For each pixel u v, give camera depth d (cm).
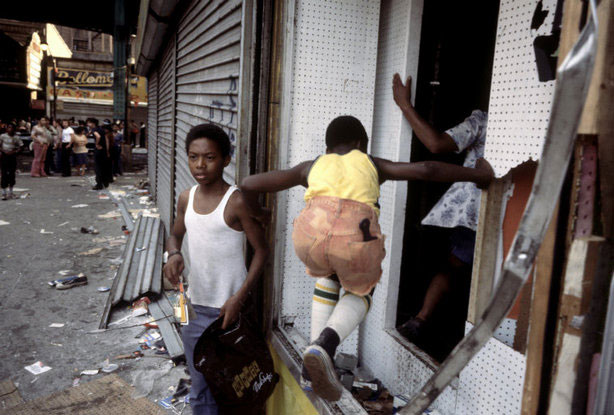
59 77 3669
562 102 90
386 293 298
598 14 101
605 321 110
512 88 193
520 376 190
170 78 840
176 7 654
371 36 295
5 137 1166
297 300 308
